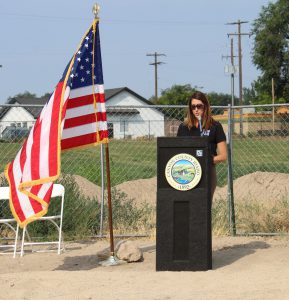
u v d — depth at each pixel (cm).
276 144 2375
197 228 912
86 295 758
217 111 2006
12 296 765
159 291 774
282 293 743
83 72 982
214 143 959
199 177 912
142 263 1000
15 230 1146
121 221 1292
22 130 1560
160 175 920
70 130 979
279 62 7419
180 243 916
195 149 914
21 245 1111
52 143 915
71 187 1293
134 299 739
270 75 7438
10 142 1558
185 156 914
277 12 7331
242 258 986
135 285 807
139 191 1786
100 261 1023
